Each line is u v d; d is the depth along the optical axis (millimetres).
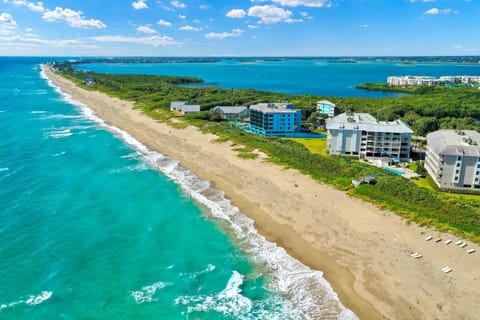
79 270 45875
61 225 56625
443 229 51469
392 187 64688
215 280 44375
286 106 129000
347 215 58031
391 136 91750
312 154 86312
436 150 73312
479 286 40750
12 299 40406
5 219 57750
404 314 37844
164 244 52125
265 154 90500
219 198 67250
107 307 39781
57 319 37875
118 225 57125
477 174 70375
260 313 39000
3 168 80812
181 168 83625
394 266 45250
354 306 39344
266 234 54594
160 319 38219
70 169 81438
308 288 42531
